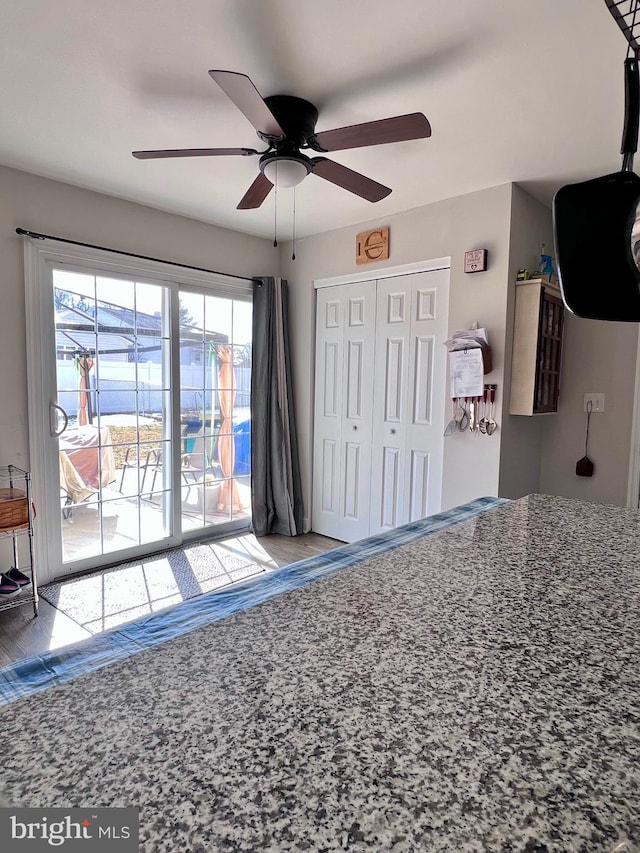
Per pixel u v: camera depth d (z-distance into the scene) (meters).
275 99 1.95
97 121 2.20
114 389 3.23
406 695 0.57
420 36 1.62
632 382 3.10
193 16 1.54
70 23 1.57
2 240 2.67
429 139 2.30
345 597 0.84
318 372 3.99
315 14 1.53
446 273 3.16
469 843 0.38
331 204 3.17
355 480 3.78
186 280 3.50
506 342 2.86
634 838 0.38
